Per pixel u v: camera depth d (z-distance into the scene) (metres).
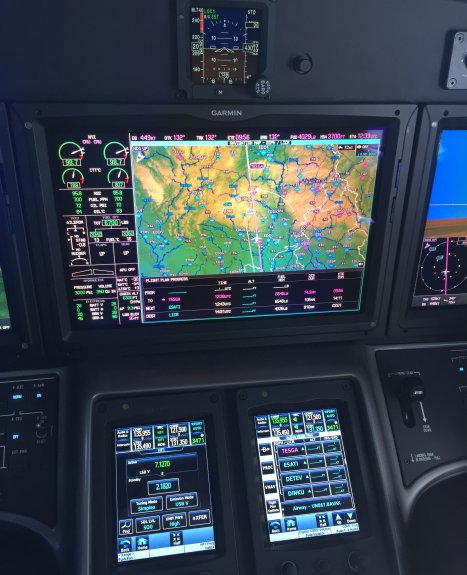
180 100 0.43
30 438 0.46
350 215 0.48
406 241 0.49
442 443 0.50
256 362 0.50
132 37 0.41
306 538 0.46
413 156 0.47
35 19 0.40
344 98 0.45
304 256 0.48
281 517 0.46
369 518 0.47
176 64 0.42
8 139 0.42
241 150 0.45
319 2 0.42
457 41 0.44
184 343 0.49
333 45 0.43
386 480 0.48
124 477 0.46
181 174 0.45
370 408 0.50
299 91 0.44
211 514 0.46
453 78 0.45
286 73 0.43
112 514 0.45
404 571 0.45
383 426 0.50
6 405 0.47
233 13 0.41
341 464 0.48
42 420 0.47
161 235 0.46
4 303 0.46
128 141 0.43
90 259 0.46
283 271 0.49
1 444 0.46
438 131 0.47
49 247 0.45
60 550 0.44
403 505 0.48
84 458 0.45
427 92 0.46
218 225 0.46
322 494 0.47
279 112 0.44
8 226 0.44
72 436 0.46
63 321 0.47
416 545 0.49
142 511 0.45
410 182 0.48
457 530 0.50
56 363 0.48
